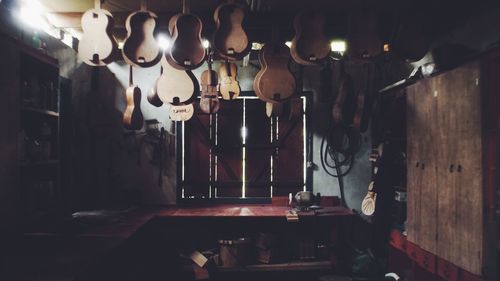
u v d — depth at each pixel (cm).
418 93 405
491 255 256
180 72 323
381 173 498
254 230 549
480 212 306
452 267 341
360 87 575
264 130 581
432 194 376
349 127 571
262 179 582
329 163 582
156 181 574
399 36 316
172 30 305
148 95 477
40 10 387
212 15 371
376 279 486
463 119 329
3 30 360
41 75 405
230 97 489
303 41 299
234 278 528
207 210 533
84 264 258
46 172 411
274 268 502
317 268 506
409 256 422
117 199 555
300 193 526
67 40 496
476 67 312
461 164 331
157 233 528
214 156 580
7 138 309
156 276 497
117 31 425
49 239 337
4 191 306
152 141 573
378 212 501
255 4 343
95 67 558
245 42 287
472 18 397
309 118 577
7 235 316
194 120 579
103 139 568
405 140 478
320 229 531
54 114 388
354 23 306
